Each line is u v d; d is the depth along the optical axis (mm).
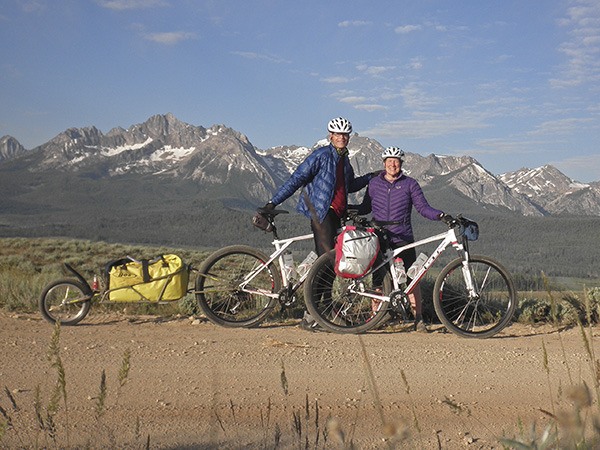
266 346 6402
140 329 7426
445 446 3467
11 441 3375
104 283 7863
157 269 7812
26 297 9305
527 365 5746
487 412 4188
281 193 7840
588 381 5035
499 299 8352
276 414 4055
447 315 7984
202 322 8000
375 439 3561
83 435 3545
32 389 4566
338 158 7812
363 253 7312
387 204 7941
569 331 7688
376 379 5133
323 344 6590
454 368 5598
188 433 3627
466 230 7641
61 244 36625
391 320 8227
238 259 8055
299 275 7848
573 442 1863
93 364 5477
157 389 4676
